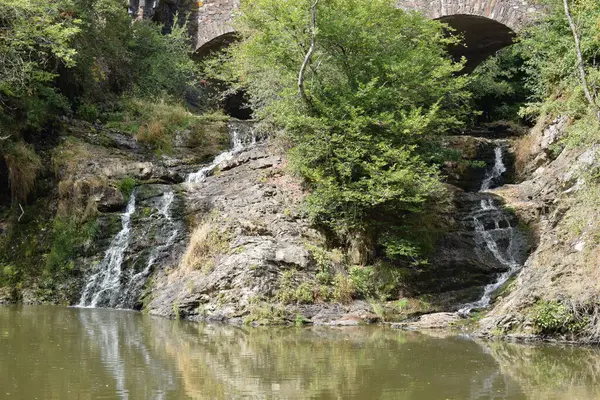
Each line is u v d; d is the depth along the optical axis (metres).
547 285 10.54
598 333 9.67
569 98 15.48
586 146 13.66
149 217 15.91
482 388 7.03
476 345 9.67
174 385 6.96
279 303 12.27
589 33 14.91
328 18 15.30
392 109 15.45
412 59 15.70
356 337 10.41
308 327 11.55
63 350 8.78
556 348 9.44
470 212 15.59
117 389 6.74
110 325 11.20
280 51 15.65
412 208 14.20
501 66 29.53
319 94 15.66
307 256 13.09
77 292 14.84
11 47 15.93
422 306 12.94
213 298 12.54
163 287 13.81
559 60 17.06
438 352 9.07
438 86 16.25
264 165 17.08
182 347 9.20
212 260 13.43
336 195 14.24
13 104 17.64
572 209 11.84
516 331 10.34
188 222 15.51
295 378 7.41
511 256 14.60
